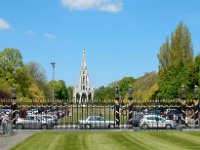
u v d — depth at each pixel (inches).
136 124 2119.8
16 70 4781.0
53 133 1763.0
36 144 1284.4
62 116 2896.2
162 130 1959.9
